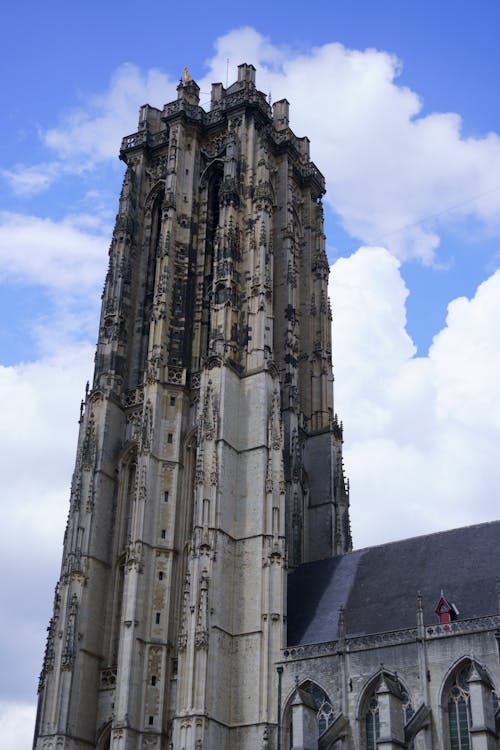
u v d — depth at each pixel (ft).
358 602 301.22
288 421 370.73
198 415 345.10
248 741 281.95
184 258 387.14
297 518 355.15
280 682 285.23
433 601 284.41
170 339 368.27
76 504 338.13
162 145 428.15
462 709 255.91
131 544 319.47
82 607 321.11
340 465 386.73
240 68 432.25
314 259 427.74
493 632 257.75
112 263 397.80
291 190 427.33
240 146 402.31
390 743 241.55
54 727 297.94
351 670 274.36
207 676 284.41
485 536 303.07
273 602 300.40
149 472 333.21
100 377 368.89
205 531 306.76
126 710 292.81
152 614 313.73
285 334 391.24
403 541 320.70
